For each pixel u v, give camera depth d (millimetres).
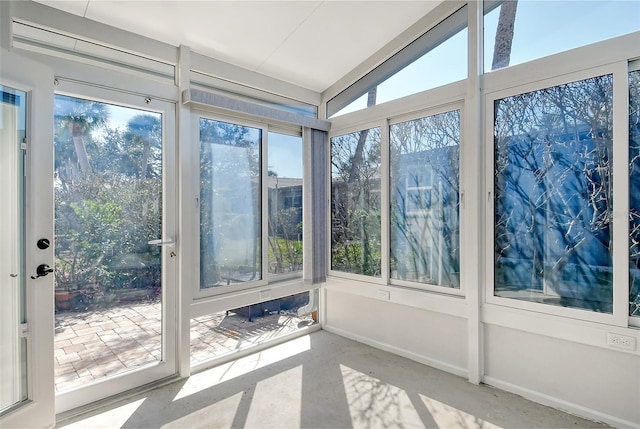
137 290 2396
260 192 3148
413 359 2891
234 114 2920
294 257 3457
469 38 2498
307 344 3254
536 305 2250
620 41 1938
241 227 3000
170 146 2533
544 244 2236
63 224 2084
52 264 1935
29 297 1851
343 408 2174
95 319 2213
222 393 2354
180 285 2559
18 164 1845
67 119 2100
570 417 2068
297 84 3428
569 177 2137
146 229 2441
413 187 2934
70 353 2109
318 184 3498
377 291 3123
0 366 1788
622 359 1962
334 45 2879
